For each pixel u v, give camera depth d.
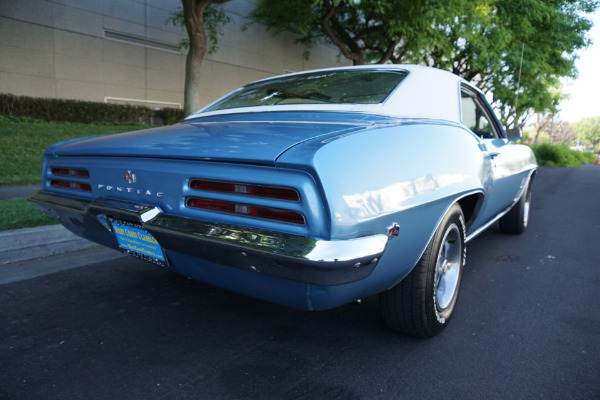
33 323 2.41
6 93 11.41
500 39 14.59
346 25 15.16
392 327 2.30
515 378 1.95
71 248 3.79
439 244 2.13
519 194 4.22
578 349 2.22
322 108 2.27
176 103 15.88
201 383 1.86
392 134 1.89
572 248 4.29
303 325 2.46
